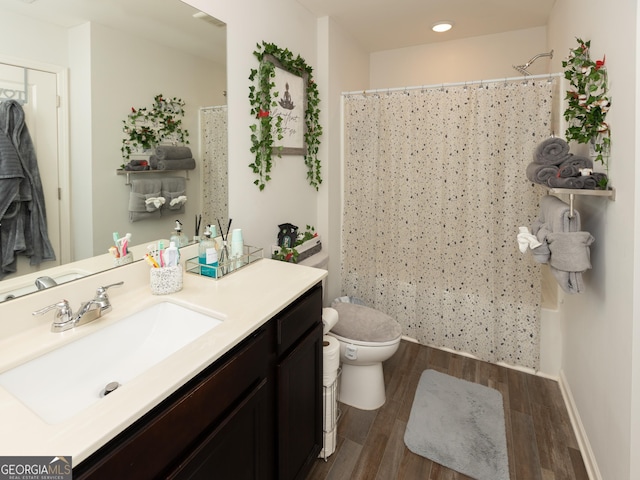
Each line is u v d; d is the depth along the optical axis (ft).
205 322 3.70
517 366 7.51
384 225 8.61
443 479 4.84
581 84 4.84
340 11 7.71
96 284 3.84
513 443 5.46
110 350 3.43
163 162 4.59
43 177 3.36
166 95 4.54
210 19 5.10
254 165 6.16
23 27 3.13
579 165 4.69
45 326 3.32
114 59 3.90
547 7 7.66
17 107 3.14
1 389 2.51
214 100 5.28
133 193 4.24
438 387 6.86
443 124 7.64
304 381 4.44
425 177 7.99
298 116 7.35
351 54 9.24
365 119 8.48
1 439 1.99
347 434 5.67
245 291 4.24
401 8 7.64
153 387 2.44
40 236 3.35
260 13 6.09
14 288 3.17
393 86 10.39
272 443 3.92
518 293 7.34
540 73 8.75
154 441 2.38
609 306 4.22
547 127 6.77
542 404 6.37
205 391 2.82
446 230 7.91
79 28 3.56
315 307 4.72
